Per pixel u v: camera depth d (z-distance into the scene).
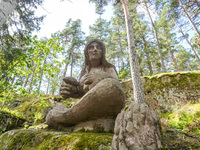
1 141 2.12
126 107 1.25
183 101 5.02
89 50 2.74
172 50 15.55
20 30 4.12
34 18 4.38
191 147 1.06
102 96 1.59
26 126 3.76
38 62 3.90
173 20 10.10
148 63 10.68
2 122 3.86
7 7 2.40
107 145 1.12
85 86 2.00
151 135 0.98
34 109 5.06
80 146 1.15
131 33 5.84
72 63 16.33
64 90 2.34
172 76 5.84
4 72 3.28
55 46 4.24
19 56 3.44
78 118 1.76
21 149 1.63
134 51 5.35
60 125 1.94
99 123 1.69
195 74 5.59
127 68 8.52
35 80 3.97
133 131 1.02
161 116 4.79
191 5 8.16
